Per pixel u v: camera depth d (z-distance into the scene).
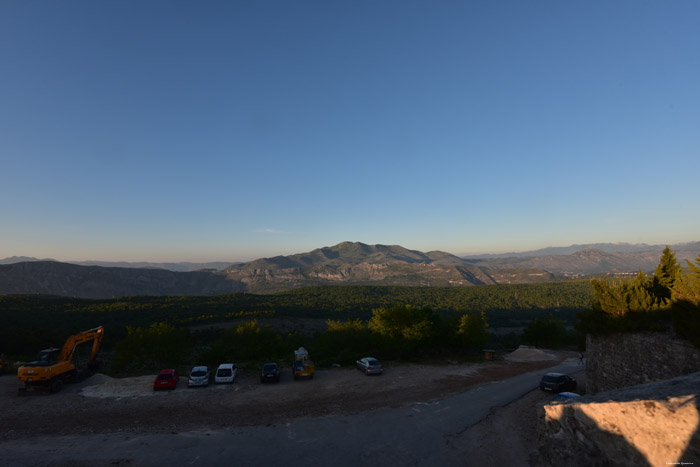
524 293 198.12
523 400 22.42
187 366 35.94
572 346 62.03
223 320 102.31
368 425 17.75
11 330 55.78
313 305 171.50
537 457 10.81
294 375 28.02
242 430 16.89
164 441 15.40
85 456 13.71
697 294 13.17
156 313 107.88
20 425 17.11
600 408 8.41
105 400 21.62
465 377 29.72
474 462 13.78
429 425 17.84
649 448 7.14
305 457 14.11
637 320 16.56
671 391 7.65
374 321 42.91
